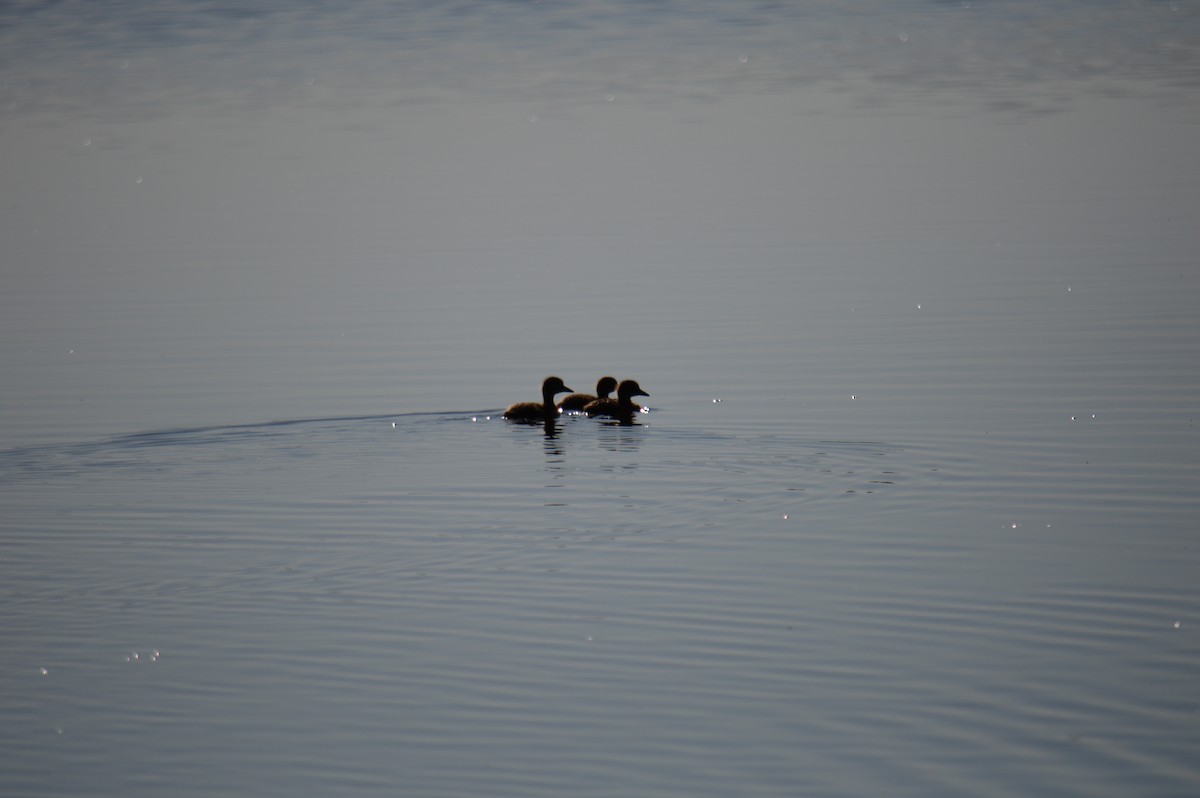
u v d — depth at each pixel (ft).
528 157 531.50
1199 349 294.05
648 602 189.98
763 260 384.06
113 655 178.29
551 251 399.85
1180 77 654.12
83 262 400.47
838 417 262.67
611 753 153.99
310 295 362.33
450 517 220.64
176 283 376.27
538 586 195.52
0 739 159.63
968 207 434.71
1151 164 483.92
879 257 382.63
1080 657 172.14
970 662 171.63
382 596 193.36
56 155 550.36
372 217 445.78
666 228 422.82
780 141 549.54
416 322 336.49
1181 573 194.90
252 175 509.76
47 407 280.51
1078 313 323.98
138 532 217.36
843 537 209.77
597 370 298.97
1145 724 156.97
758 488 229.86
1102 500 221.05
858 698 163.94
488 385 290.97
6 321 345.10
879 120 585.22
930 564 199.93
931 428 255.29
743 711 161.79
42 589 197.67
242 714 163.94
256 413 274.57
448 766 152.56
